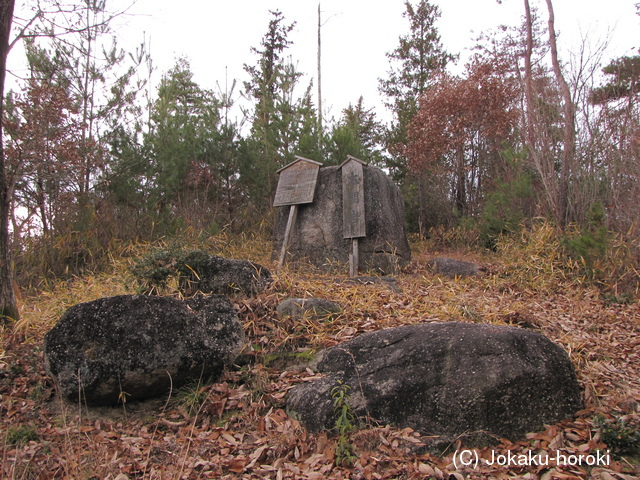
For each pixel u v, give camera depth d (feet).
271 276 19.17
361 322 16.70
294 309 16.55
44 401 13.69
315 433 11.16
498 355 11.03
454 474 9.48
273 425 11.89
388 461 10.03
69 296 21.50
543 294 23.95
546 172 33.81
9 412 13.04
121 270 25.53
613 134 32.40
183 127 39.17
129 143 35.04
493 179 44.34
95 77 33.78
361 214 27.50
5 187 17.99
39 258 27.55
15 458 10.65
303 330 15.93
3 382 14.40
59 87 28.86
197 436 11.78
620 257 25.02
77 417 12.92
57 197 29.76
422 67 65.21
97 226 30.35
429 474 9.50
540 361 11.07
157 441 11.71
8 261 18.08
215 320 14.10
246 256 31.58
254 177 40.34
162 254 18.39
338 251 28.35
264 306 16.94
